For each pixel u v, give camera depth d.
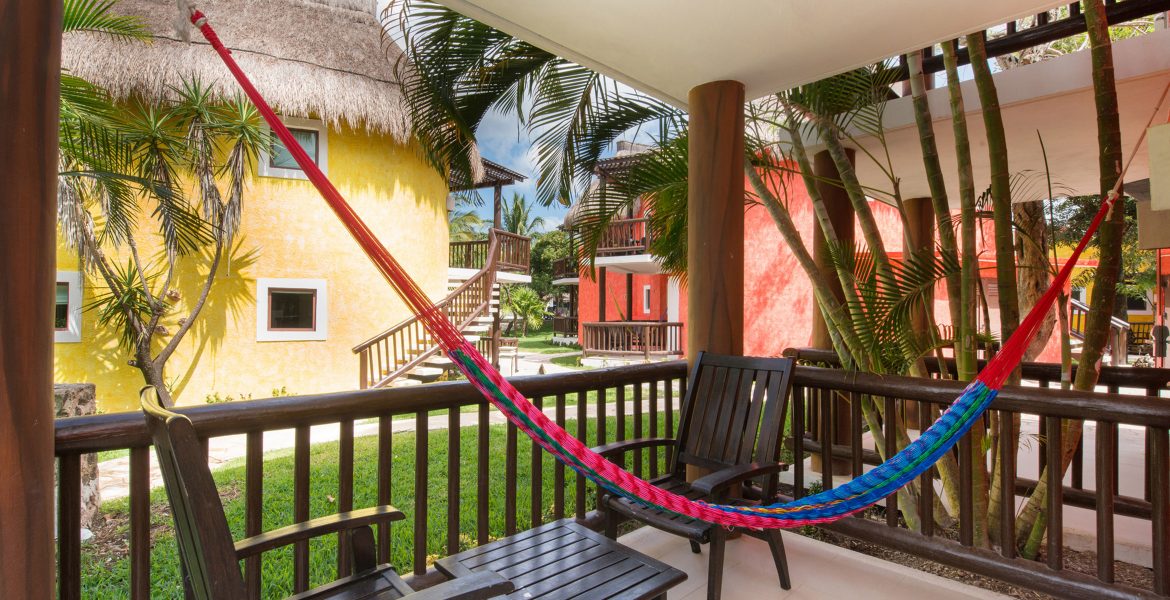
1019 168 5.19
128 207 7.46
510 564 1.86
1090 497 3.30
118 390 8.62
